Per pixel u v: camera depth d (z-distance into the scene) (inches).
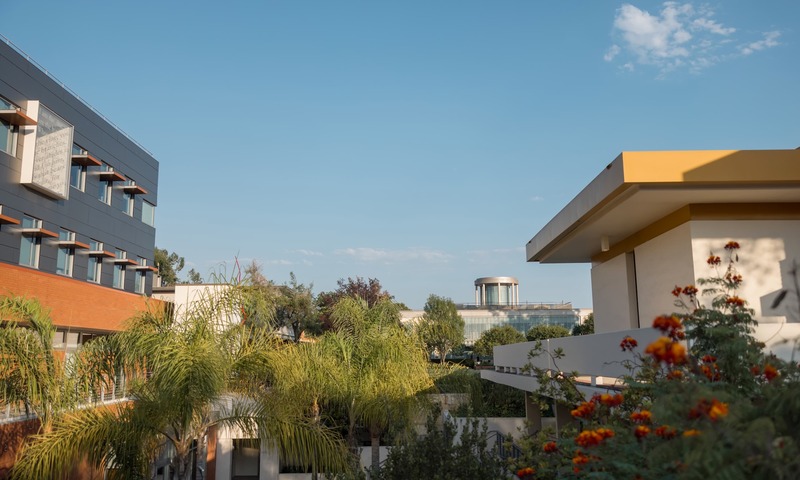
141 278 1284.4
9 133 877.8
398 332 575.5
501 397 927.7
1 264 707.4
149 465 387.9
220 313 406.3
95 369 397.4
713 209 428.1
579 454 164.1
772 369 152.0
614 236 563.2
